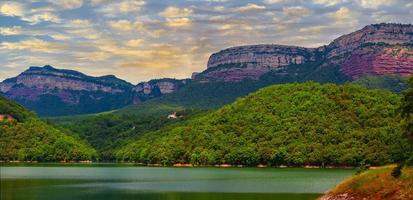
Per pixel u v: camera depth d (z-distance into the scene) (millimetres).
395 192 62750
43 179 145125
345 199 66438
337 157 194125
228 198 88625
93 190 109062
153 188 113000
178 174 168000
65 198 91875
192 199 88375
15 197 94000
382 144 190875
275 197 89438
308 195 92375
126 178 149375
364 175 69000
